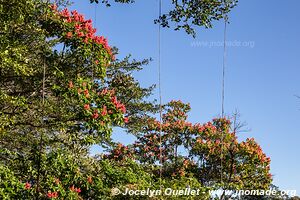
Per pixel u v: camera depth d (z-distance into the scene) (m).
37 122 13.84
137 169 17.39
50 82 14.76
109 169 15.58
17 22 12.69
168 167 26.52
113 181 15.29
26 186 12.01
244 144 25.27
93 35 15.41
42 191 12.64
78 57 15.33
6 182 11.53
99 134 13.92
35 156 13.02
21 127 14.25
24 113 13.93
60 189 12.94
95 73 16.02
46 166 13.15
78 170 14.20
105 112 13.59
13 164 12.89
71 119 13.77
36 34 14.45
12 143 14.23
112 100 14.15
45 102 14.02
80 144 14.88
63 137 15.66
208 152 25.34
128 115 23.66
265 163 25.16
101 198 14.38
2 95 12.22
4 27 12.38
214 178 25.28
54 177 13.25
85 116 13.43
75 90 13.68
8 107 13.30
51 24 14.81
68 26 14.86
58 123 13.83
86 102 13.66
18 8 12.10
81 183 14.31
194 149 25.75
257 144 25.47
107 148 20.66
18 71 12.72
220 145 25.31
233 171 25.11
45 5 14.26
